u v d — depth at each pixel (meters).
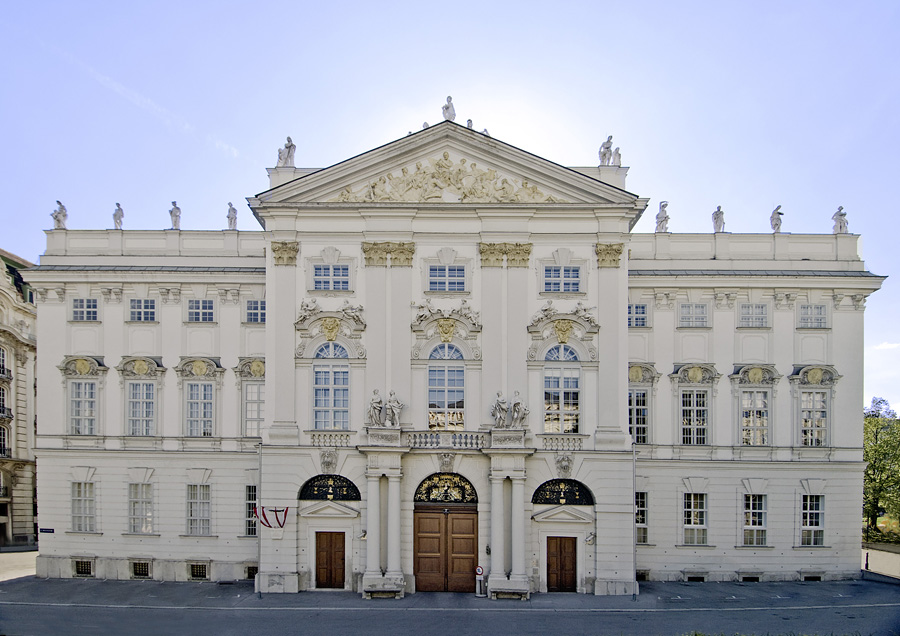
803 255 48.84
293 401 41.88
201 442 46.69
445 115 43.97
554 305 42.47
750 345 47.78
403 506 41.03
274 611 36.84
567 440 41.41
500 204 42.44
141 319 47.84
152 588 43.12
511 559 40.22
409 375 41.91
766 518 46.50
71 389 47.53
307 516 41.34
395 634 32.59
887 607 38.47
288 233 42.81
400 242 42.69
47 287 47.84
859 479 46.84
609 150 45.22
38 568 46.41
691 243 48.97
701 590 42.75
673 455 46.97
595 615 36.22
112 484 46.62
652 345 47.81
